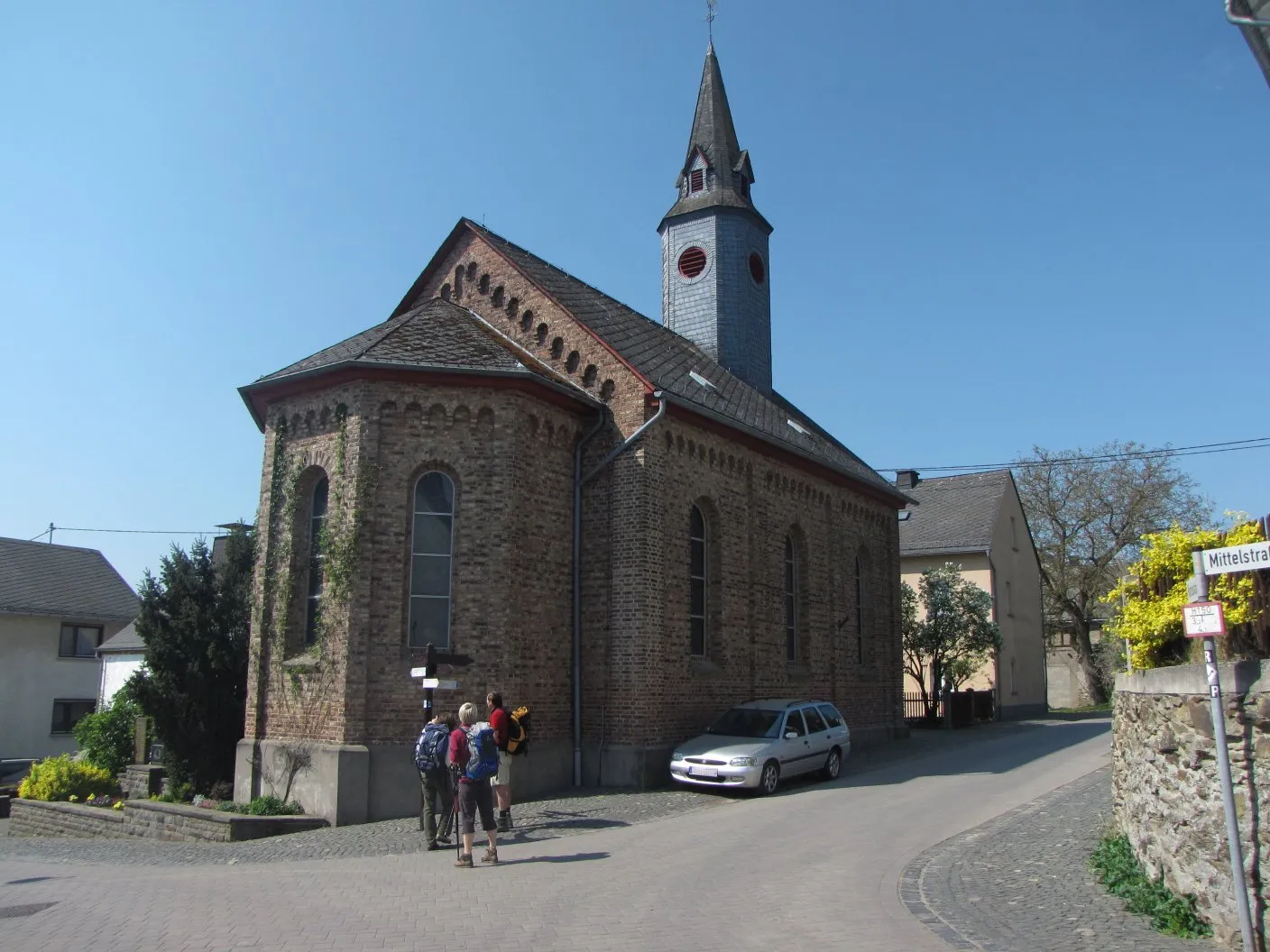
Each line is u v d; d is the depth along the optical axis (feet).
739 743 59.36
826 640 86.12
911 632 116.67
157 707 72.28
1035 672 149.48
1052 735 98.63
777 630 78.07
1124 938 27.27
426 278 77.41
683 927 29.01
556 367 68.90
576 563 63.82
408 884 35.55
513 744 47.14
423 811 44.14
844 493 93.30
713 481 72.02
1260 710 24.43
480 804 39.60
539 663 60.23
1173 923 27.63
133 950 27.45
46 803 69.31
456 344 62.80
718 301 93.45
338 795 52.85
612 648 62.34
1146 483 156.56
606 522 64.18
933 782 63.67
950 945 26.96
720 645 70.13
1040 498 163.32
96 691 144.77
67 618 141.18
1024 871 36.45
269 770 56.70
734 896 32.96
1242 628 27.02
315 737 55.62
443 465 59.16
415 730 55.47
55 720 140.05
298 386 61.26
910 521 144.05
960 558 133.49
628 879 35.76
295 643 59.26
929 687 127.34
